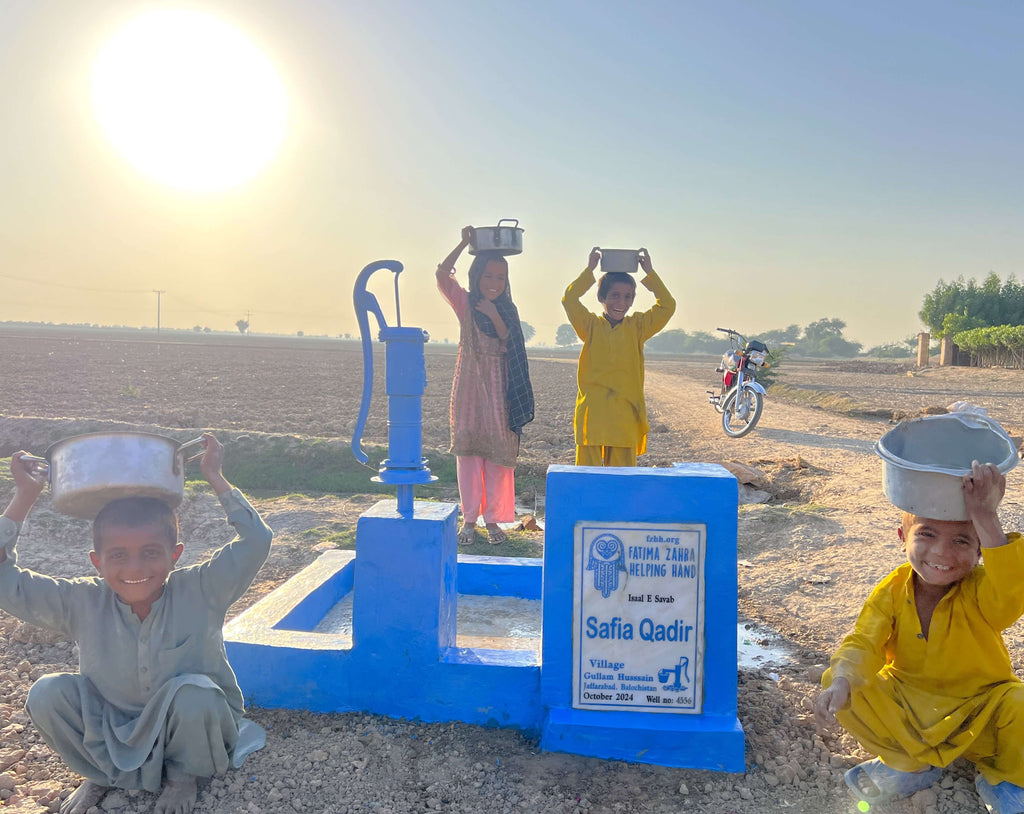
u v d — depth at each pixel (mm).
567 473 3322
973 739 2832
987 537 2648
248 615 3971
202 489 7598
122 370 35625
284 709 3566
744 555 6543
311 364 49875
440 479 9484
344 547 6461
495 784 3023
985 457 2891
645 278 5543
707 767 3188
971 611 2898
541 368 57688
